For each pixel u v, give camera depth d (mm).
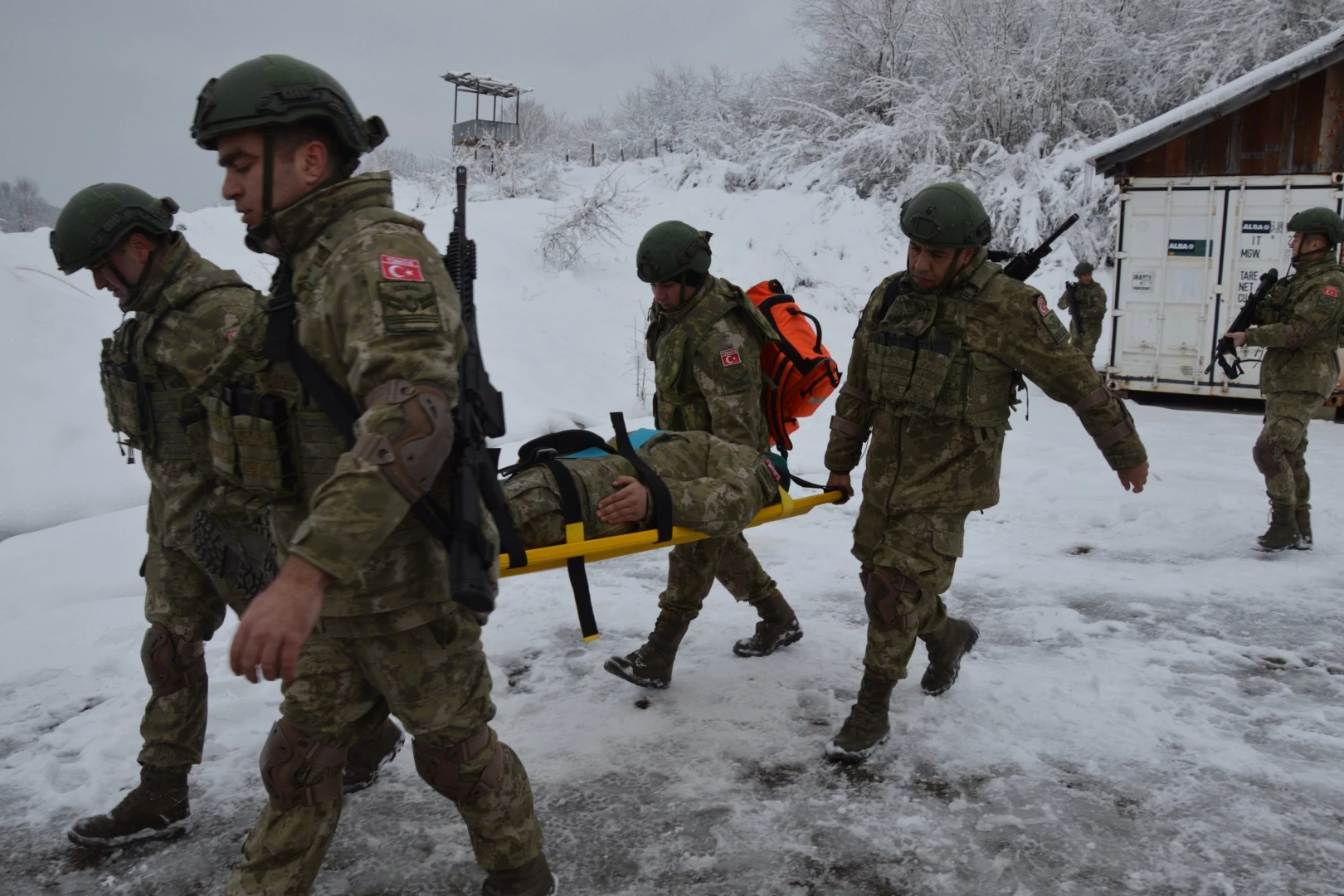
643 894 2744
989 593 5266
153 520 2936
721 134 23797
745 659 4383
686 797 3236
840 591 5332
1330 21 18000
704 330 3605
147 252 2723
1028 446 9016
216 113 1964
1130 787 3266
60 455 7199
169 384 2752
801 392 3768
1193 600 5105
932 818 3096
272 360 2000
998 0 19547
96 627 4797
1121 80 20391
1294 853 2895
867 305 3689
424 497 2057
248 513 2641
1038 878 2789
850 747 3432
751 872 2834
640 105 27297
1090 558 5887
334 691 2219
